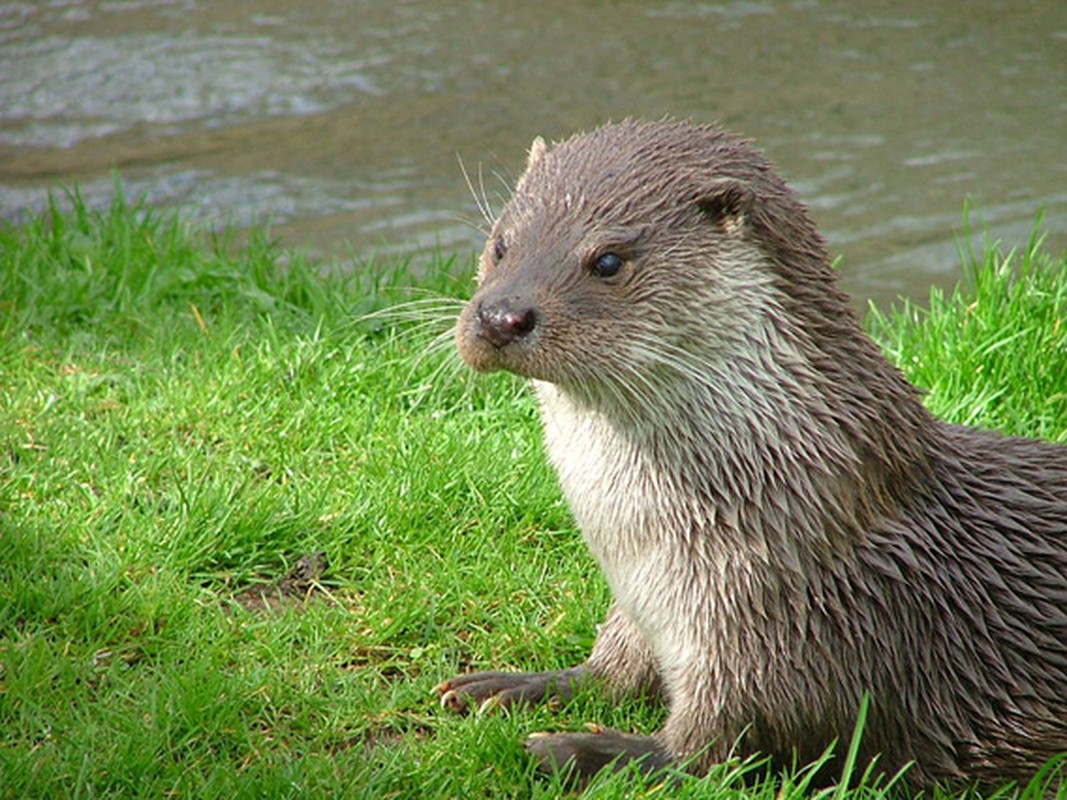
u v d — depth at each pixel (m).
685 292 8.15
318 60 22.58
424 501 11.06
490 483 11.25
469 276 14.57
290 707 8.98
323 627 9.72
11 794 7.84
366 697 9.07
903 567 8.34
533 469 11.34
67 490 11.05
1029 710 8.40
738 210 8.23
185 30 23.88
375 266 15.60
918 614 8.35
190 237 15.41
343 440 12.05
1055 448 9.16
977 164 18.86
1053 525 8.66
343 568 10.52
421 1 25.52
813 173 18.59
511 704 9.06
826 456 8.16
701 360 8.16
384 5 25.33
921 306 15.29
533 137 19.56
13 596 9.60
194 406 12.18
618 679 9.33
